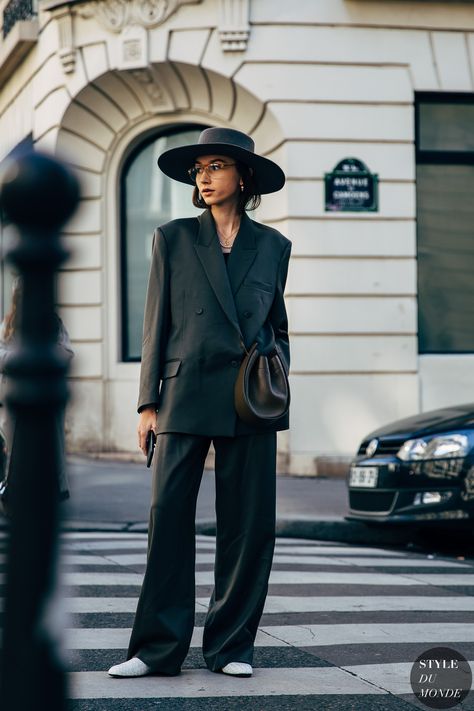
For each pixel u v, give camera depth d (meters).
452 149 13.97
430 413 9.85
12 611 1.81
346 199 13.45
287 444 13.36
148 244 14.61
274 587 7.02
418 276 13.86
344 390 13.39
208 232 4.73
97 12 13.86
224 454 4.61
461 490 8.79
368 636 5.53
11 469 1.85
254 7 13.45
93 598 6.41
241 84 13.44
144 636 4.55
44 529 1.81
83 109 14.31
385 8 13.58
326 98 13.48
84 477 12.52
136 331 14.59
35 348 1.81
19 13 16.09
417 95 13.86
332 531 10.04
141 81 13.91
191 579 4.56
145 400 4.61
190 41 13.52
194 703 4.18
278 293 4.81
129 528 9.59
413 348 13.55
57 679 1.85
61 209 1.75
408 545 9.77
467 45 13.80
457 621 5.99
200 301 4.64
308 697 4.33
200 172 4.74
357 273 13.46
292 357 13.35
